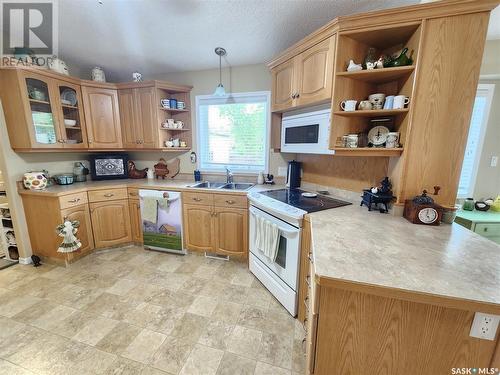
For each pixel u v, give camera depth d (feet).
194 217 8.60
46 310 5.87
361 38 5.14
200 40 7.20
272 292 6.49
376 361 2.88
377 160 5.88
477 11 4.10
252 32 6.73
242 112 9.48
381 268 2.85
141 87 9.11
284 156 9.14
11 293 6.54
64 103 8.27
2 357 4.56
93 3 5.46
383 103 5.18
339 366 3.02
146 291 6.72
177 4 5.48
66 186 8.57
